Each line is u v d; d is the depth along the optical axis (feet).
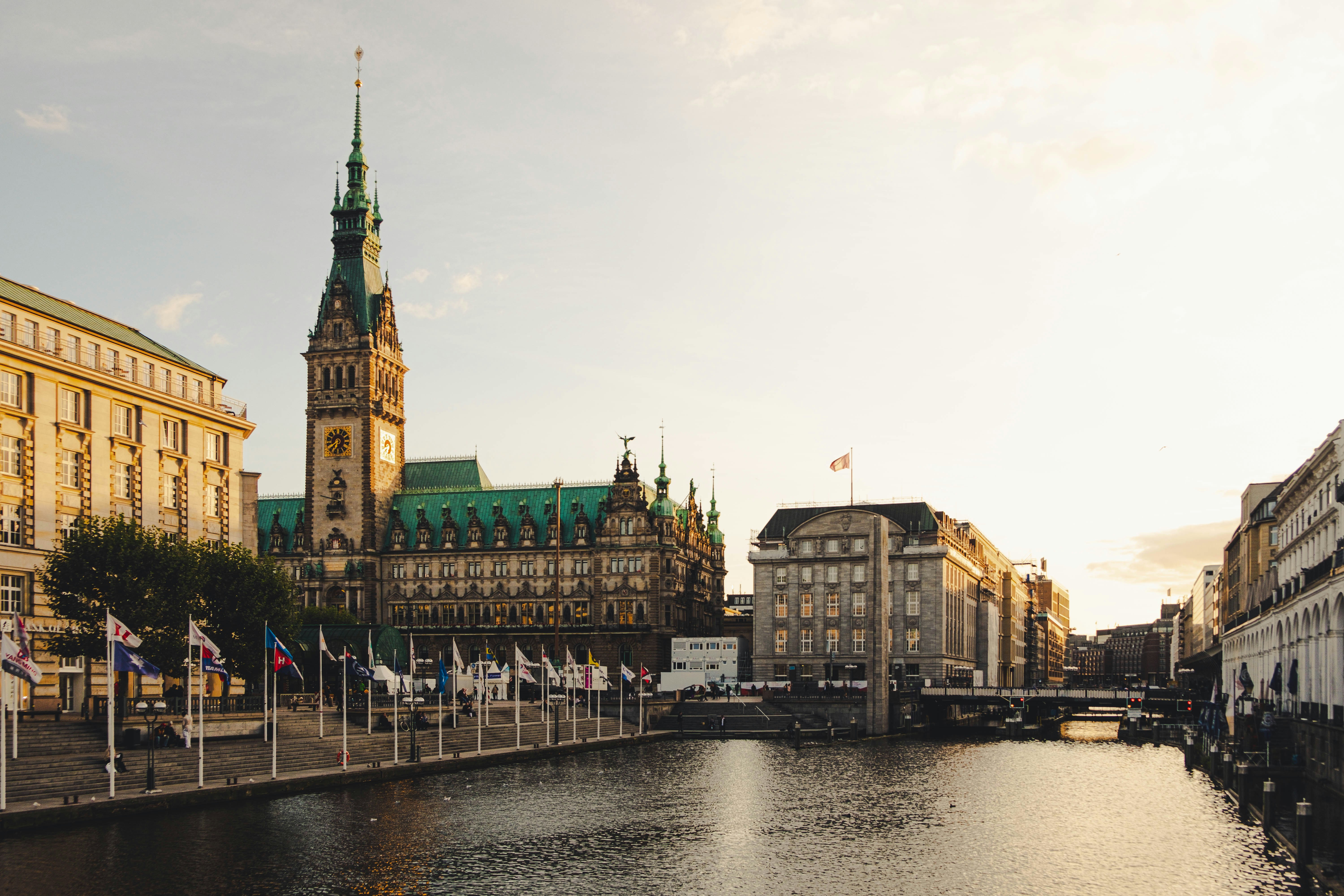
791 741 510.17
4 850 206.59
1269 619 411.13
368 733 365.40
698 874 206.49
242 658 350.64
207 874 196.03
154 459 385.91
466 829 244.63
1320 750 302.25
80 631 317.83
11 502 332.39
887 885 199.31
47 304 358.43
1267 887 195.42
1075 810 283.79
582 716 515.91
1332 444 322.34
